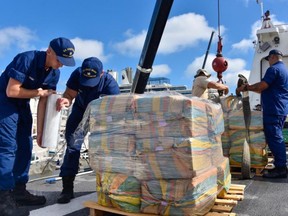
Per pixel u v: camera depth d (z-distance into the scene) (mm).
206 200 2297
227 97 4258
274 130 4105
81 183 4129
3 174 2529
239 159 4152
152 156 2213
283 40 7930
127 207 2324
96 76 3143
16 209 2578
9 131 2637
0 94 2725
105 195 2461
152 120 2230
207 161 2352
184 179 2131
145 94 2520
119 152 2354
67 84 3416
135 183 2299
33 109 4133
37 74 2814
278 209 2734
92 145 2520
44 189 3797
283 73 4125
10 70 2660
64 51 2723
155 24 2916
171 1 2789
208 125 2426
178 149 2115
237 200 2789
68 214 2748
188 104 2115
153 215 2244
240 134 4160
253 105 8062
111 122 2420
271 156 5562
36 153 4859
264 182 3828
